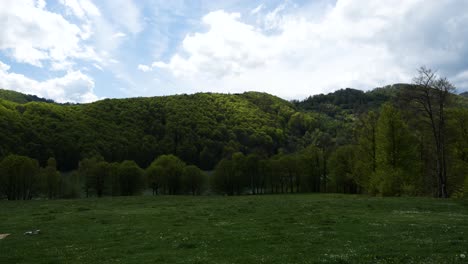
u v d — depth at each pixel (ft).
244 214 115.55
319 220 94.07
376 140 181.98
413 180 171.32
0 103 554.46
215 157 640.58
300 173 378.94
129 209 143.54
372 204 130.00
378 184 177.06
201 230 84.28
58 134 530.27
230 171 362.33
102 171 322.14
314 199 183.11
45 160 480.64
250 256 56.29
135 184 329.93
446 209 112.88
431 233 68.85
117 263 55.16
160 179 343.67
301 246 62.34
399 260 48.93
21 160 287.28
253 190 379.35
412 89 155.22
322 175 374.63
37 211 142.00
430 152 187.73
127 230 88.53
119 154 569.64
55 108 622.54
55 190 314.35
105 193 328.70
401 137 169.68
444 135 160.04
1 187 281.95
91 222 105.09
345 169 310.24
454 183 174.81
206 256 57.67
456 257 48.47
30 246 71.72
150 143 626.64
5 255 63.62
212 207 144.15
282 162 377.91
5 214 132.05
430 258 48.91
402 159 169.68
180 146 619.26
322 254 55.11
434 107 153.99
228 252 59.98
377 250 55.93
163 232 83.41
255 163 371.56
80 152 518.78
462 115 166.20
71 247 69.97
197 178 352.90
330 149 379.14
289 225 87.66
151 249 65.87
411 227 76.74
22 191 295.28
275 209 127.85
